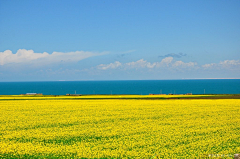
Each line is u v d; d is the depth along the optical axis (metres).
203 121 33.22
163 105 51.53
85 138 24.84
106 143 22.67
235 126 30.08
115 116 37.56
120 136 25.62
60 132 27.17
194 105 51.19
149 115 38.34
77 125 30.97
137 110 43.78
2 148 20.94
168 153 20.03
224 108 46.25
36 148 21.03
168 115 38.44
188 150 20.70
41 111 42.81
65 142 23.44
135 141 23.50
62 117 36.69
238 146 21.64
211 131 27.47
